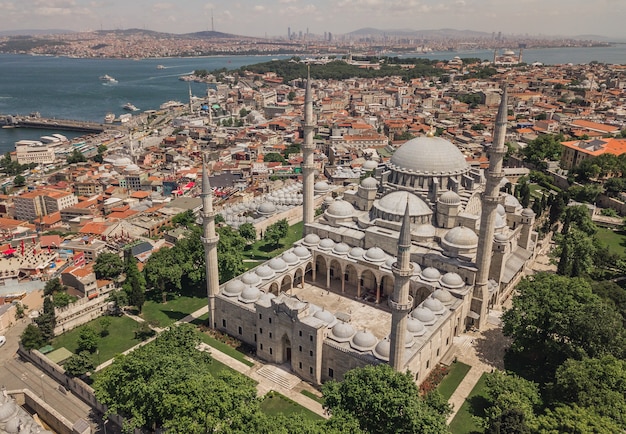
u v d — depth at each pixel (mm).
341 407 84938
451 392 105750
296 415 84562
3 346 130750
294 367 114625
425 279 130000
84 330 123188
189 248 157000
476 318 128125
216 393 85375
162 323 137500
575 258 152875
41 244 190250
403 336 96375
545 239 184375
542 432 77562
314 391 108938
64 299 140500
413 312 114938
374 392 84375
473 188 152625
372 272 141000
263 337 118938
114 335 131875
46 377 117312
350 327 110500
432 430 79000
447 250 136500
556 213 189375
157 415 90062
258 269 138375
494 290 134750
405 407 81125
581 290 114500
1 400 99562
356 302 144250
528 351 118500
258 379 113062
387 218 149125
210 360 108938
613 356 98250
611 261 158375
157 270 147750
